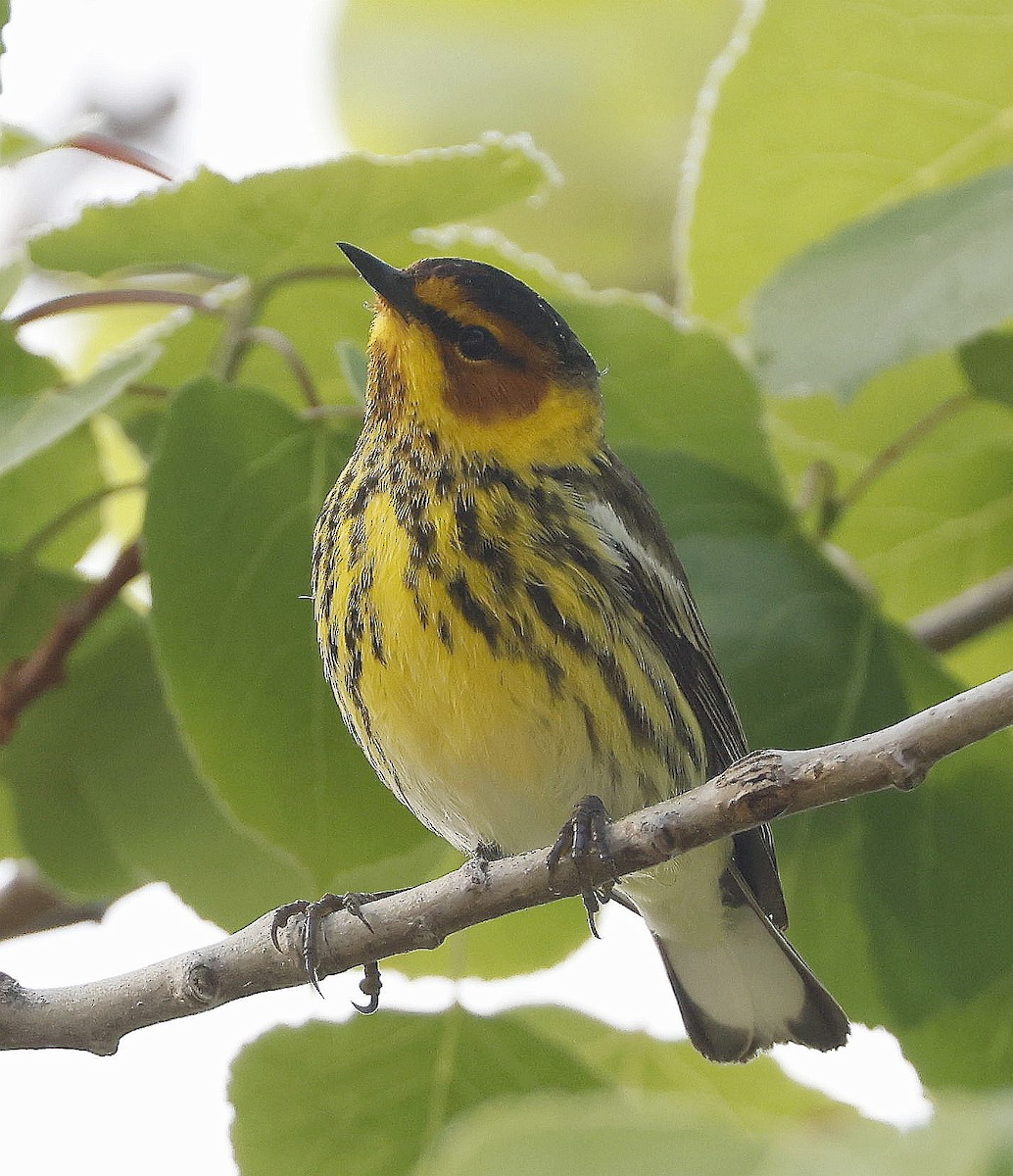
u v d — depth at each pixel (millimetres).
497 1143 1584
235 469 2303
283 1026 2301
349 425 2316
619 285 2441
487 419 2305
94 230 2307
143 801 2324
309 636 2303
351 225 2309
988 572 2367
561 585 2297
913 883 2303
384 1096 2299
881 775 2244
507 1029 2301
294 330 2340
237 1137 2299
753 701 2303
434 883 2270
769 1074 2318
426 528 2297
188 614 2297
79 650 2330
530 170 2305
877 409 2355
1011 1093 1642
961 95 2342
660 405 2330
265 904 2318
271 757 2299
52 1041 2270
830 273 2309
